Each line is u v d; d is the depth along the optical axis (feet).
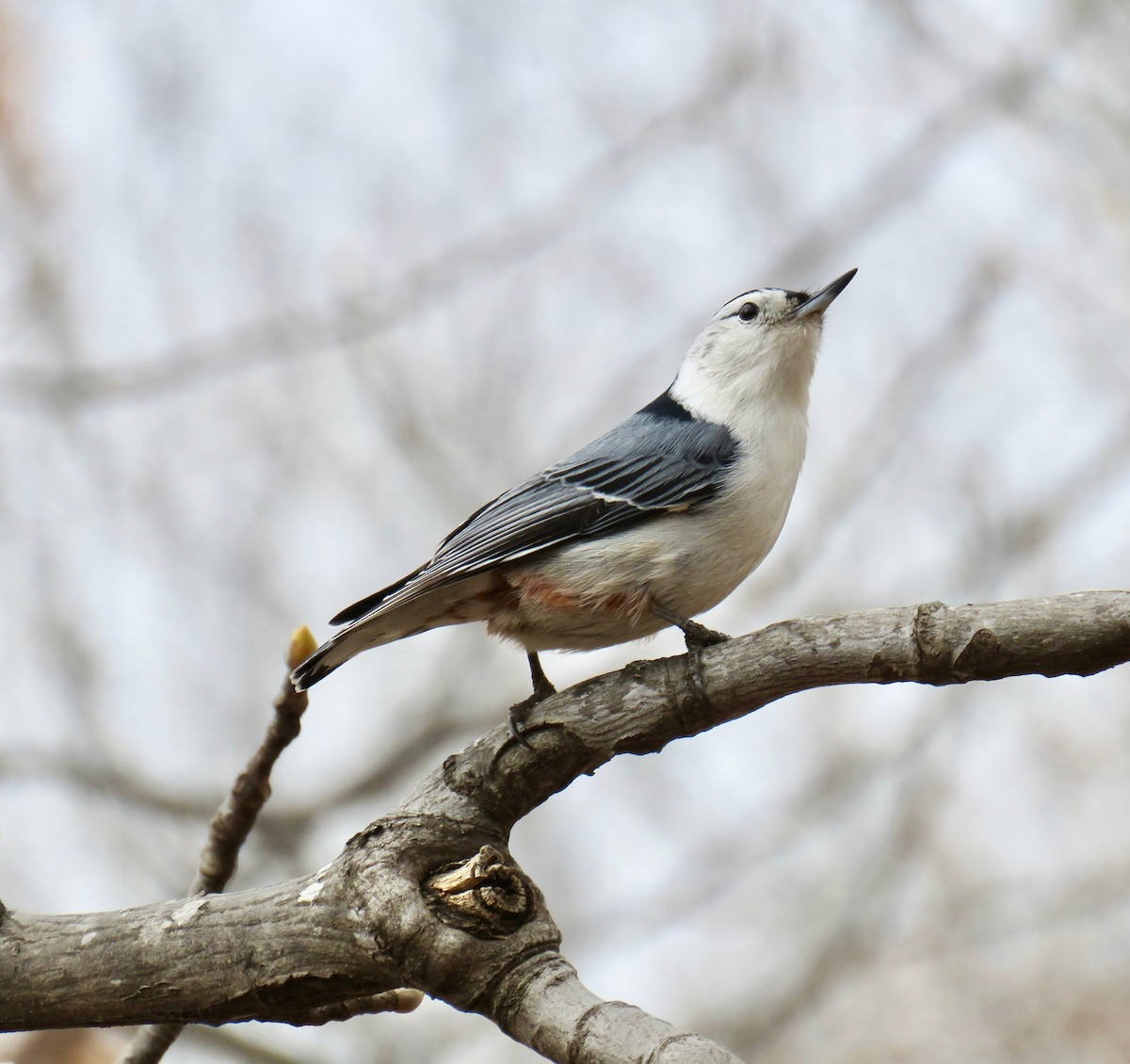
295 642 26.18
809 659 20.67
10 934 21.29
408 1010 22.62
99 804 47.57
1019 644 19.29
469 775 21.66
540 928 18.83
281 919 20.24
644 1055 16.42
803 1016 48.85
